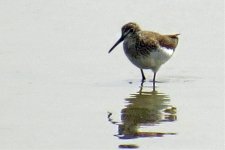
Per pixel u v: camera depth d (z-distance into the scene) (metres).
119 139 14.40
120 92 17.73
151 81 18.88
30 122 15.38
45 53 21.06
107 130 14.94
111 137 14.54
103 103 16.77
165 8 25.36
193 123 15.35
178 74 19.41
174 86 18.28
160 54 18.81
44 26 23.77
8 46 21.70
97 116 15.82
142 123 15.41
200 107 16.44
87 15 24.84
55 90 17.80
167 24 23.70
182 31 23.03
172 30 23.12
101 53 21.16
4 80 18.58
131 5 25.77
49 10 25.45
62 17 24.66
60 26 23.72
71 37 22.59
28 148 13.93
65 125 15.20
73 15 24.88
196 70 19.62
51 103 16.72
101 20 24.28
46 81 18.55
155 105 16.62
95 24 23.88
